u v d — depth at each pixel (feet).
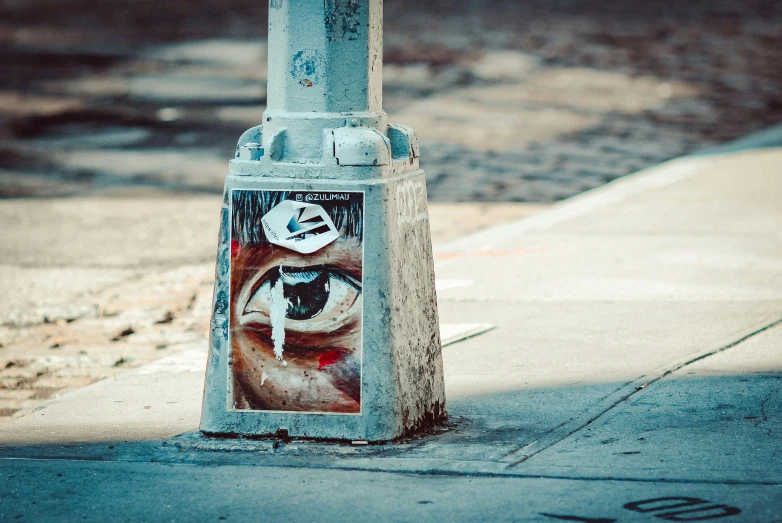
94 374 26.35
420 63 94.32
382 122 19.48
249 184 18.95
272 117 19.30
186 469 18.40
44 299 33.81
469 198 49.73
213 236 42.91
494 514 16.08
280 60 19.21
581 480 17.25
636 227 40.96
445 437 19.62
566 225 41.93
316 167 18.71
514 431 19.86
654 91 82.89
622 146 62.54
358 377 18.90
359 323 18.80
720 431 19.42
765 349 25.04
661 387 22.41
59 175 56.75
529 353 25.73
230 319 19.27
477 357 25.61
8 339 29.53
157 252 40.27
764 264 34.17
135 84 86.63
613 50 103.35
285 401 19.20
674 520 15.65
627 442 19.01
